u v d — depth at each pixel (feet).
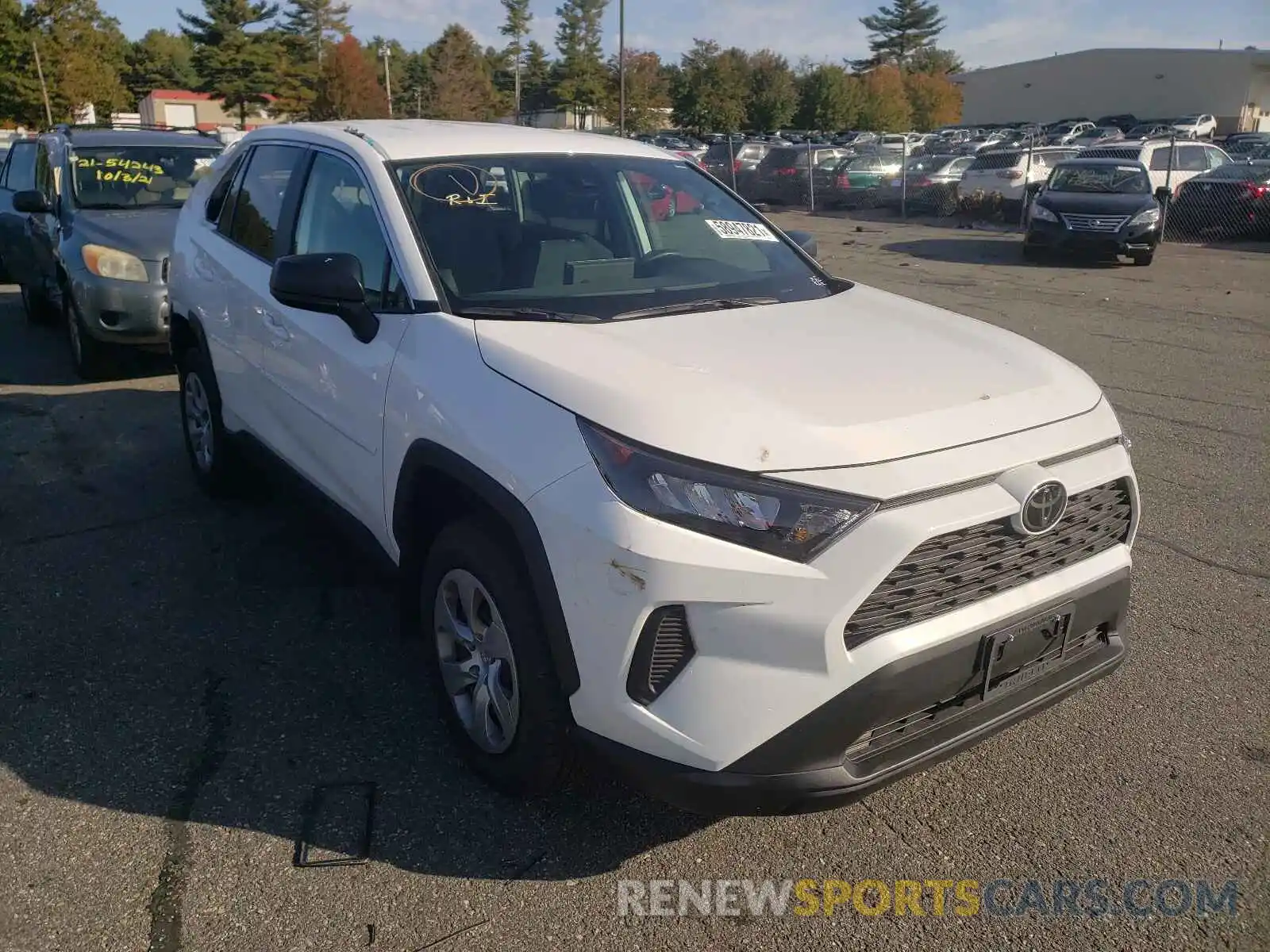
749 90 181.47
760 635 7.78
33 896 8.70
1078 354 29.96
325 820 9.71
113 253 24.02
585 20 213.87
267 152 15.24
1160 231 51.52
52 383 25.39
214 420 16.38
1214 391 25.64
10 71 148.97
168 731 11.09
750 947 8.39
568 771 9.44
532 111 235.20
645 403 8.38
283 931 8.41
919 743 8.42
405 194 11.72
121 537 16.15
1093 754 10.93
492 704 9.75
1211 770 10.63
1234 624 13.70
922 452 8.26
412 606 11.21
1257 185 60.95
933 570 8.14
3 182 35.58
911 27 297.12
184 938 8.31
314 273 10.74
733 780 7.96
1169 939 8.49
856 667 7.87
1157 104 199.31
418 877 9.03
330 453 12.17
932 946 8.43
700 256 12.78
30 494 17.94
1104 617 9.54
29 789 10.06
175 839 9.41
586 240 12.24
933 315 11.90
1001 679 8.92
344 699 11.76
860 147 92.53
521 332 9.90
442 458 9.53
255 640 13.03
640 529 7.88
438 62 223.51
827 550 7.75
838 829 9.79
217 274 15.44
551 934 8.46
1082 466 9.04
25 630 13.16
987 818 9.95
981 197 74.84
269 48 203.92
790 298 11.99
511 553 9.17
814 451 8.04
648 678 8.09
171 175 28.32
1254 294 42.04
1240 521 17.25
